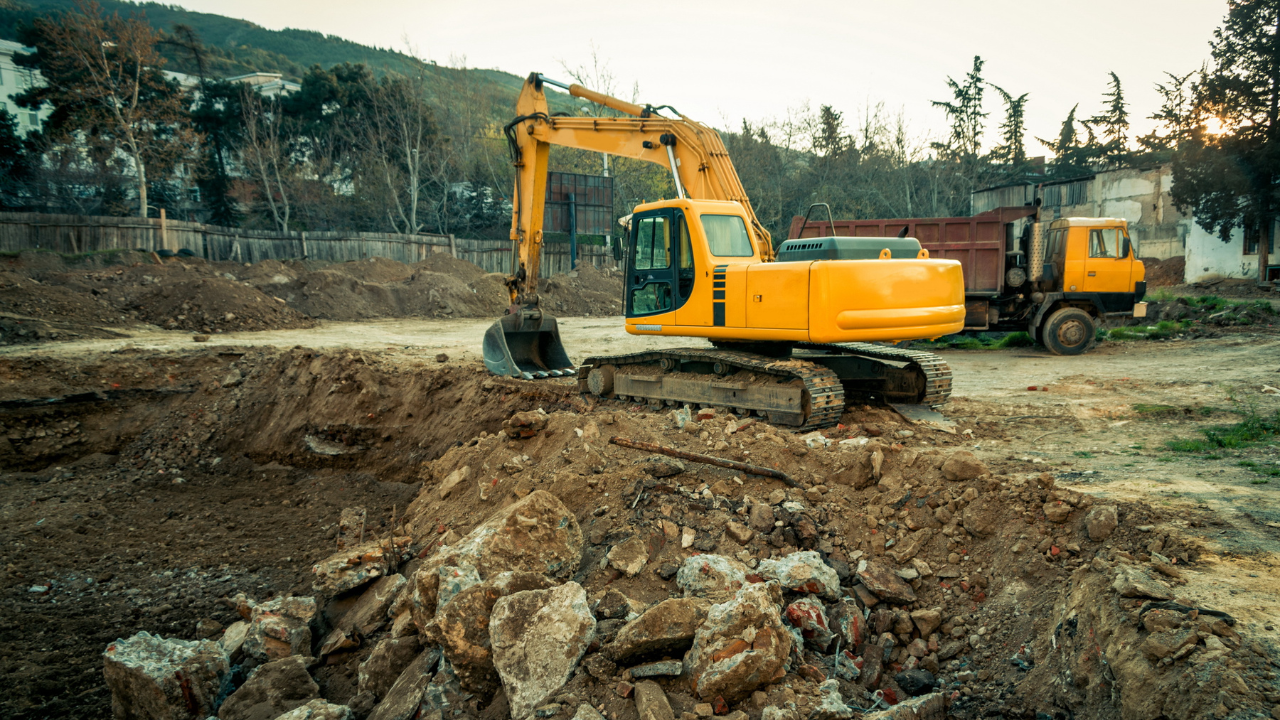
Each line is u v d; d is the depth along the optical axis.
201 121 40.72
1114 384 10.83
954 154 44.69
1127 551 4.58
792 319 8.18
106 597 7.69
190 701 5.12
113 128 34.53
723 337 9.01
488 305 26.95
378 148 41.81
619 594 4.91
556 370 12.27
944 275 8.38
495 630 4.39
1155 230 32.81
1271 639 3.47
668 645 4.25
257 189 43.12
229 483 11.42
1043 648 4.29
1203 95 28.70
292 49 152.00
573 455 6.79
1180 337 16.09
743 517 5.71
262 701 5.02
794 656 4.38
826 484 6.05
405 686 4.75
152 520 9.92
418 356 14.93
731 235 9.45
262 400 12.62
